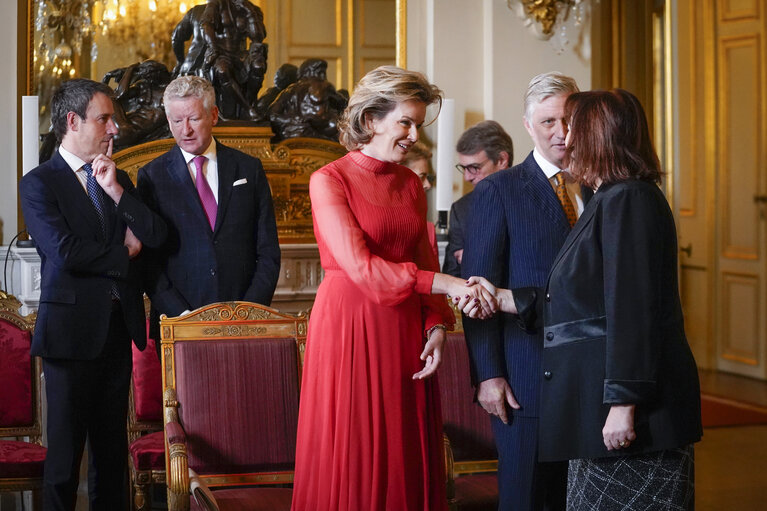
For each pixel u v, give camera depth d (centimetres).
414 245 240
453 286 225
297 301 520
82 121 329
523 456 256
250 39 527
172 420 298
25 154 459
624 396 211
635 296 214
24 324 385
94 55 530
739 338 768
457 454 312
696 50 780
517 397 256
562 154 259
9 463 336
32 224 318
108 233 329
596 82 601
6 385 378
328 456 230
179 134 359
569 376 227
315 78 551
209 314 314
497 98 583
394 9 582
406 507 228
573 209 263
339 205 227
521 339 256
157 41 540
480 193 266
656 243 218
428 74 587
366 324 229
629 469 221
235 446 304
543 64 591
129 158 509
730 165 768
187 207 357
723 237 778
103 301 324
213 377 307
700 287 793
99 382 329
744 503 442
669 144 680
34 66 518
